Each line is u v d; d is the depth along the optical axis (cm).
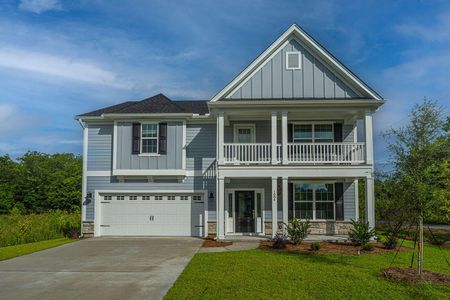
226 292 848
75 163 4506
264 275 1000
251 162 1714
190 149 1938
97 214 1922
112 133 1967
